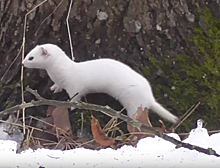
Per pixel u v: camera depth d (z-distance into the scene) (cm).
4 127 452
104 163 296
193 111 465
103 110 307
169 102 466
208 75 473
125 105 438
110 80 432
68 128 414
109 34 473
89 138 440
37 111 468
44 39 480
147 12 475
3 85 486
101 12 471
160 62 475
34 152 316
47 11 477
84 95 444
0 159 303
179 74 473
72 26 475
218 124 464
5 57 493
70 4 468
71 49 462
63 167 292
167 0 480
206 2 496
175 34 482
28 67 437
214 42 486
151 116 456
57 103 309
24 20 484
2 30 494
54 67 436
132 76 435
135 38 475
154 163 297
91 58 473
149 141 351
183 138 444
